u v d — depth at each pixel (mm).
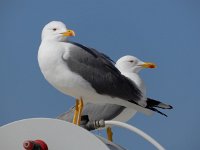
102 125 8320
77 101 11336
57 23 11266
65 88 11055
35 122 6625
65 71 10836
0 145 6652
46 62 10828
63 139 6547
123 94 11789
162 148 7387
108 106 13633
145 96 13430
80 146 6504
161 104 13445
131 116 13875
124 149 7609
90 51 11500
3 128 6652
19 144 6641
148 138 7547
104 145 6438
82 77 11000
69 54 10961
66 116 13891
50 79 11031
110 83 11492
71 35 11102
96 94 11344
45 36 11203
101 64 11484
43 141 6582
